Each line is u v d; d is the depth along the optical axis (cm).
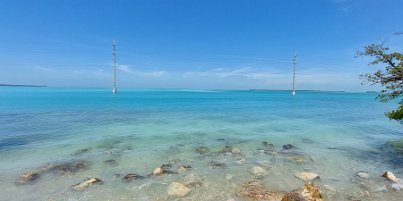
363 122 2672
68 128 1984
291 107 4541
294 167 1129
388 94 1263
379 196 836
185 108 3897
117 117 2678
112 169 1070
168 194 826
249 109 3941
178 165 1127
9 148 1369
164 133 1866
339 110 4125
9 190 846
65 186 885
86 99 5500
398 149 1477
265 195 800
